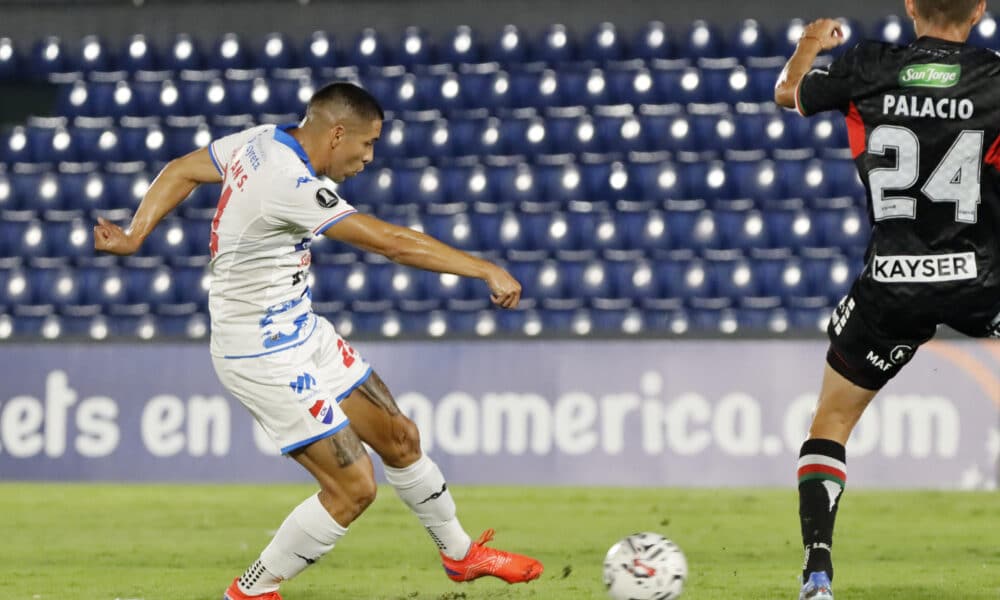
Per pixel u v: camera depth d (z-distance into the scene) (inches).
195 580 828.0
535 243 1800.0
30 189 1929.1
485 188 1876.2
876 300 627.2
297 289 651.5
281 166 626.2
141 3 2187.5
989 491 1316.4
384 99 2021.4
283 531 655.1
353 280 1758.1
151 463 1433.3
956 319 625.0
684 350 1386.6
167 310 1781.5
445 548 719.7
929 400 1346.0
